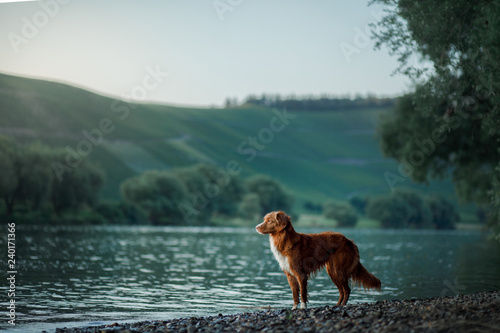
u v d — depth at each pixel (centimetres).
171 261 2642
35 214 8025
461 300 934
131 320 1039
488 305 802
